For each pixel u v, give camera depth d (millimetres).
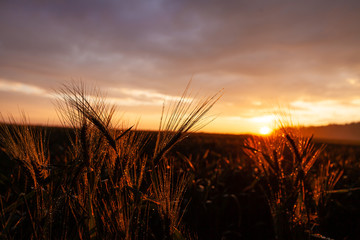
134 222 1496
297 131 2250
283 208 2086
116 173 1484
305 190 2107
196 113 1474
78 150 1619
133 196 1521
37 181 1529
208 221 3707
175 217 1609
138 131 1697
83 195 1535
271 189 2252
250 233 3820
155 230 1800
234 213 4227
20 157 1621
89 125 1523
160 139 1601
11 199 2344
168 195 1565
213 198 4203
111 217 1479
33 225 1440
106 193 1535
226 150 9516
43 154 1665
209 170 5418
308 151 2133
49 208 1492
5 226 1588
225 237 3730
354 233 3441
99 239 1460
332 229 3535
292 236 2039
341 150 13367
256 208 4199
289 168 2270
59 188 1529
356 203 4352
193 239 2105
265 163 2338
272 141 2348
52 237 1517
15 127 1615
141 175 1595
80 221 1439
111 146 1537
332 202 3934
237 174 5336
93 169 1479
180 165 3920
